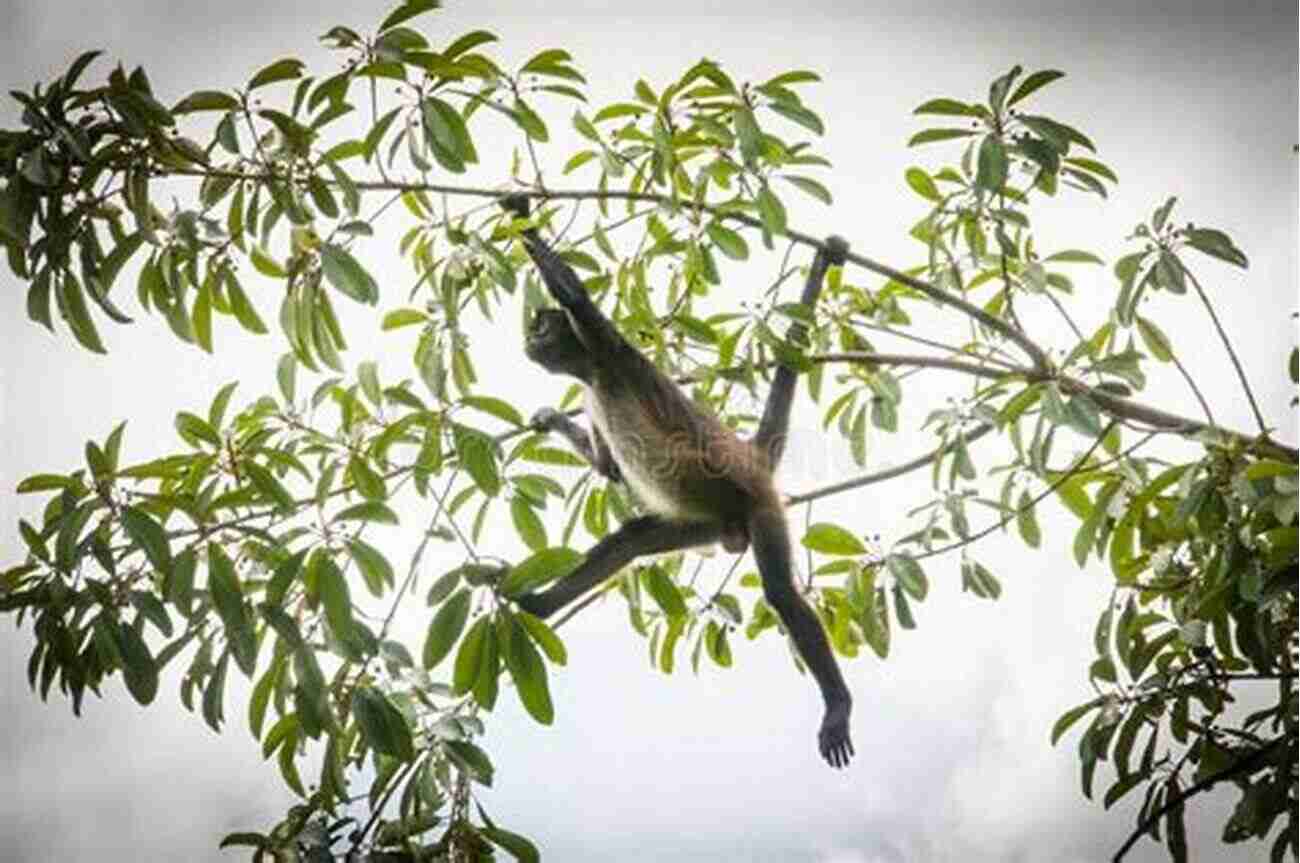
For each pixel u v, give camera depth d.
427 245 11.23
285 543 9.20
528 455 10.42
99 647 8.70
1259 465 9.11
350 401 10.08
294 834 9.73
